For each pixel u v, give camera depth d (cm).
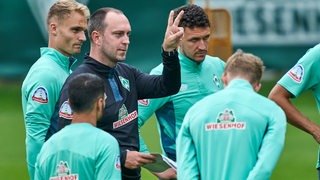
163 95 1936
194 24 2052
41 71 2006
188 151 1742
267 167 1667
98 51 1875
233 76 1762
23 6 5650
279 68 5700
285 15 5672
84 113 1689
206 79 2116
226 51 3316
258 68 1766
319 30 5697
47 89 1994
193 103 2092
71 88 1689
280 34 5678
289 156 3759
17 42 5678
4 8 5644
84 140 1672
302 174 3425
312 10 5681
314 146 3966
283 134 1700
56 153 1683
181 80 2094
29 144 1994
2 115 4800
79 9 2059
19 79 5706
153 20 5638
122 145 1878
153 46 5644
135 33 5638
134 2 5612
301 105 4966
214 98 1745
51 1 5628
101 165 1650
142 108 2070
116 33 1856
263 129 1711
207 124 1731
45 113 1995
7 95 5366
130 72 1936
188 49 2075
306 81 2019
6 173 3475
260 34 5662
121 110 1884
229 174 1709
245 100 1730
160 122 2116
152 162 1833
